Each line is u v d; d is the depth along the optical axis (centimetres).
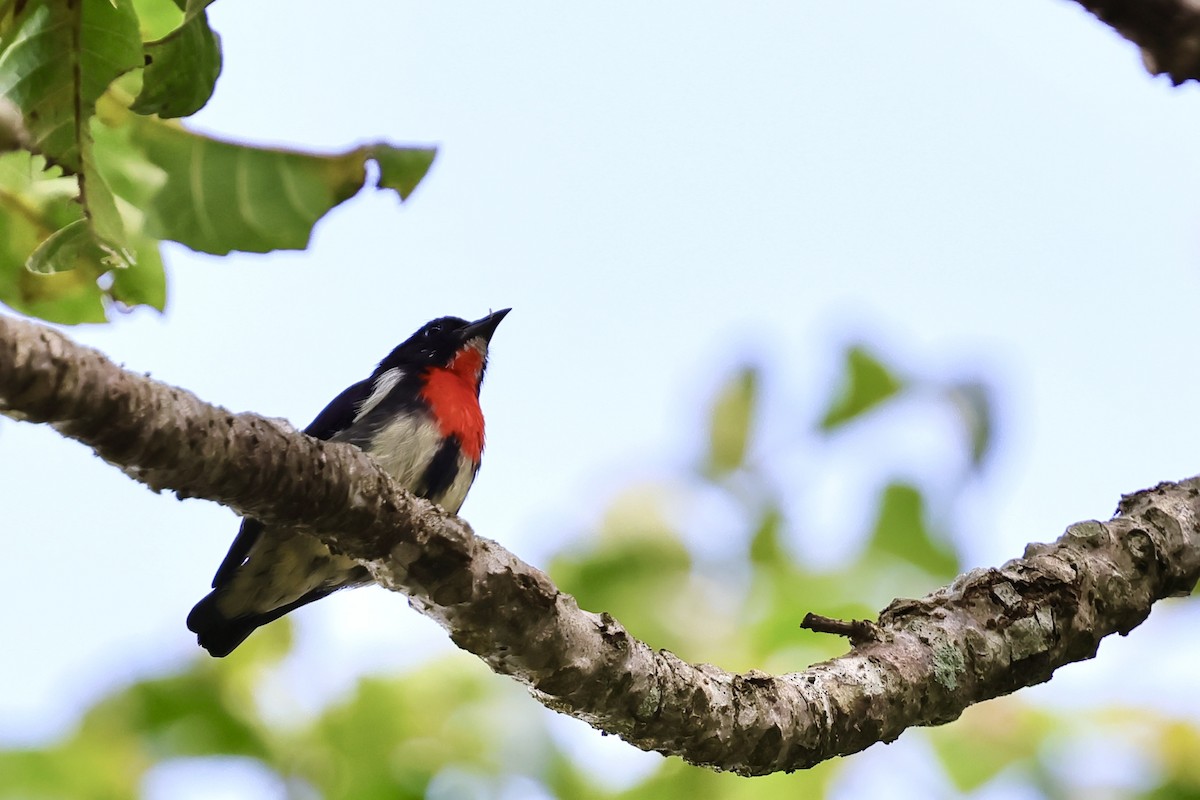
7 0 513
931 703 633
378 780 959
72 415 446
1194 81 602
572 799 971
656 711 588
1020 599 654
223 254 650
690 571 1006
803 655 962
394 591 566
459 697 993
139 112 571
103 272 656
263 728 971
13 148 517
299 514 516
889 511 991
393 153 645
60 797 941
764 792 942
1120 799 892
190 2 536
